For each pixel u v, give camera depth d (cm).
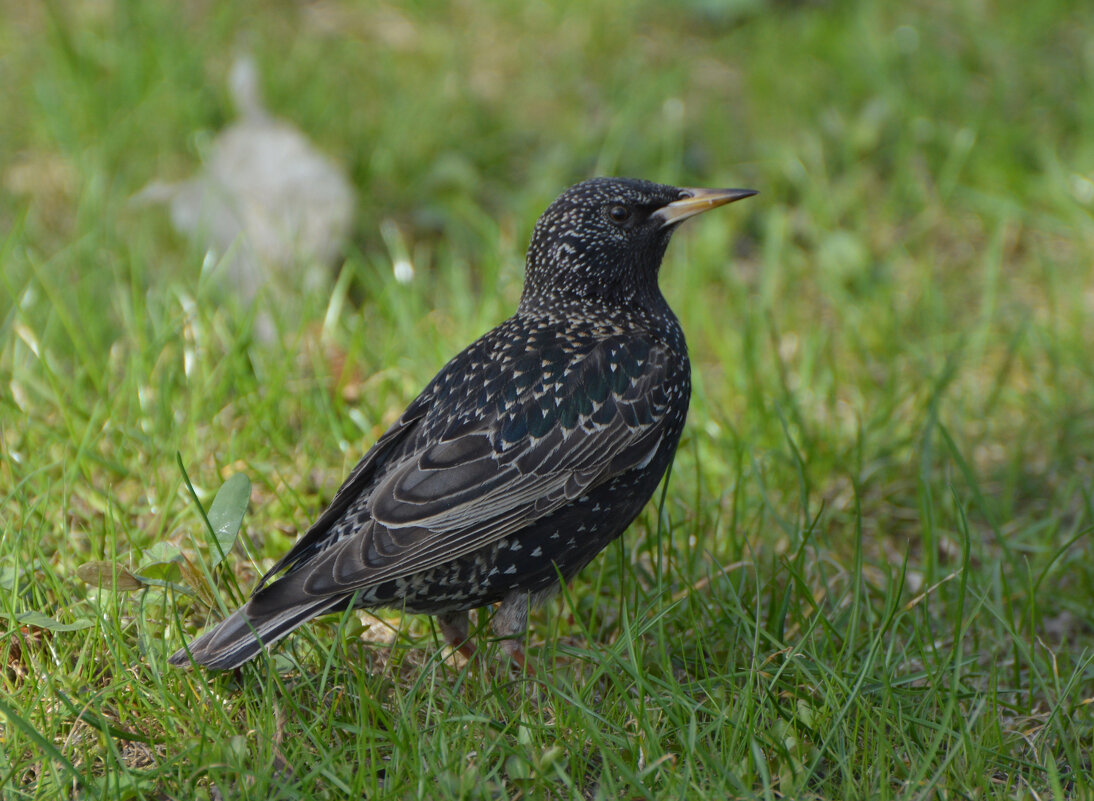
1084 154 1397
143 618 688
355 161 1338
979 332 1147
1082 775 621
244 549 775
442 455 681
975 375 1124
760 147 1409
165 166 1322
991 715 666
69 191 1287
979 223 1361
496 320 1096
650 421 730
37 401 943
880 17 1623
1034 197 1360
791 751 630
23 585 719
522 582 705
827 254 1255
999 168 1372
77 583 728
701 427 966
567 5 1620
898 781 635
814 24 1577
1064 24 1634
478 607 729
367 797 594
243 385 938
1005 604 784
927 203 1365
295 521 827
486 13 1625
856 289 1248
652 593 752
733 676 682
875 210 1377
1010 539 905
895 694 680
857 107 1474
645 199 782
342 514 701
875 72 1482
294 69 1446
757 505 913
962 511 724
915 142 1413
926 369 1054
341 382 955
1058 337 1141
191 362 956
